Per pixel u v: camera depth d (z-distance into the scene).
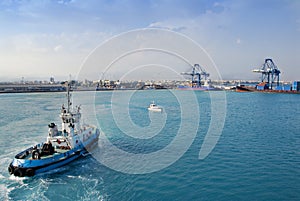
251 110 105.25
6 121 79.19
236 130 62.41
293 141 51.41
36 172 32.31
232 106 120.69
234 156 41.03
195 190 29.09
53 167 33.84
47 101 146.62
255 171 34.56
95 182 31.06
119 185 30.28
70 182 30.98
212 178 32.25
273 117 85.75
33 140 54.28
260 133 59.06
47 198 27.36
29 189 29.33
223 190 29.09
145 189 29.31
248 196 27.78
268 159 39.62
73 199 27.19
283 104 130.62
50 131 38.69
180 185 30.30
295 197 27.59
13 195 28.06
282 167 36.12
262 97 173.88
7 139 55.12
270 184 30.56
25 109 109.94
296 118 83.75
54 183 30.73
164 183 30.86
